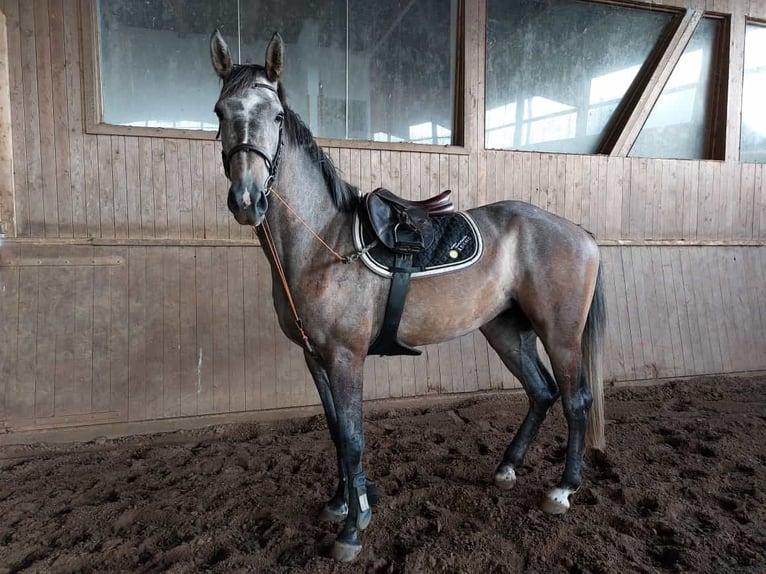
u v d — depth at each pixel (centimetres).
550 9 335
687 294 356
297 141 150
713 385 337
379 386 294
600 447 186
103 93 263
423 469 212
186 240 268
